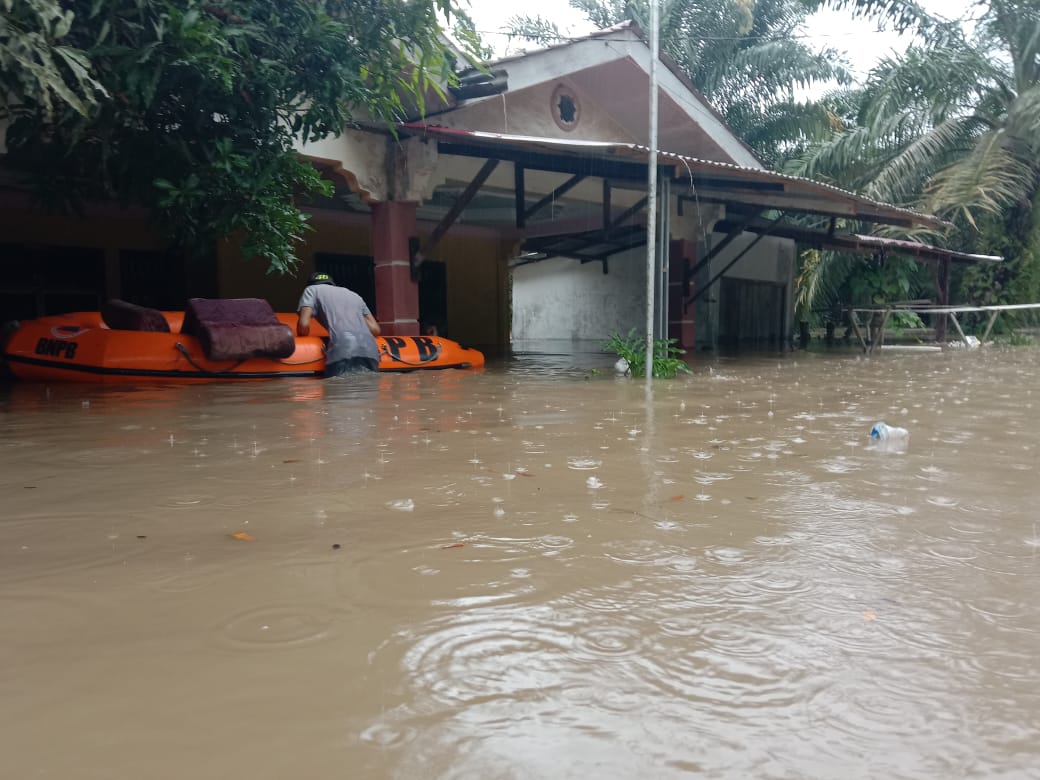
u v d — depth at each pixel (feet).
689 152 38.60
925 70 47.16
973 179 45.47
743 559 6.40
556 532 7.13
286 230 21.53
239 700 4.13
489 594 5.62
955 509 7.96
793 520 7.54
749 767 3.57
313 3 20.06
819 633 4.99
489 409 16.20
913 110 51.39
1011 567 6.23
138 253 35.50
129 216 34.76
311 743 3.74
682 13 61.98
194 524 7.43
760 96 63.26
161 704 4.09
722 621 5.17
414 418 14.80
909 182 52.21
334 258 40.75
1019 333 53.11
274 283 37.96
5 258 31.86
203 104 18.90
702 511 7.86
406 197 27.94
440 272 45.80
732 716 4.00
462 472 9.75
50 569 6.15
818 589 5.74
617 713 4.03
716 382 22.95
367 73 22.13
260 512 7.85
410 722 3.92
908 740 3.80
